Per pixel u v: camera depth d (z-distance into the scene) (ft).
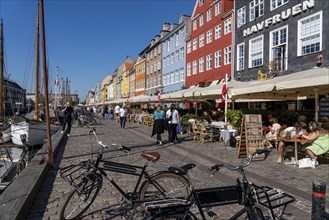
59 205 17.67
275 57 72.90
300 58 64.95
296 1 65.98
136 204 14.30
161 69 168.25
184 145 45.32
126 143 47.96
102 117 161.38
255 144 34.78
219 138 49.80
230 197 11.87
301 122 37.29
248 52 83.51
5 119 84.07
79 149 40.47
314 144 28.78
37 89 75.05
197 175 25.46
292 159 31.09
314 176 25.07
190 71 128.88
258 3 79.51
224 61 98.89
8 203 15.57
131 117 113.60
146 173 15.74
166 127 65.00
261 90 36.68
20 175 21.35
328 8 57.77
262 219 11.81
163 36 163.94
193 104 113.09
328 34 57.72
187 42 132.36
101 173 15.64
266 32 76.07
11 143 62.80
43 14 26.22
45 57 26.61
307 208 17.37
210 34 110.32
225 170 27.22
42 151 33.50
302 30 64.85
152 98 86.53
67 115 63.77
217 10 104.94
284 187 21.74
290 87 32.76
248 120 34.78
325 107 57.62
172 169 13.83
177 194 14.66
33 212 16.63
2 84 87.81
